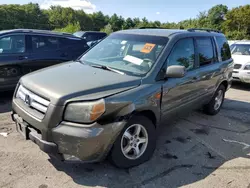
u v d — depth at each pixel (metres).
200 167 3.66
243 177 3.48
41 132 3.04
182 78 4.21
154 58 3.92
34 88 3.23
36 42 6.70
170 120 4.27
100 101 2.96
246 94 8.33
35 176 3.21
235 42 10.78
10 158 3.57
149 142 3.69
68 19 90.06
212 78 5.27
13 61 6.18
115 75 3.60
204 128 5.12
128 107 3.19
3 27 70.38
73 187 3.06
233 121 5.63
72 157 2.97
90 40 18.83
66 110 2.94
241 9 60.72
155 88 3.62
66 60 7.16
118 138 3.23
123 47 4.33
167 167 3.61
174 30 4.78
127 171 3.45
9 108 5.61
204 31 5.51
